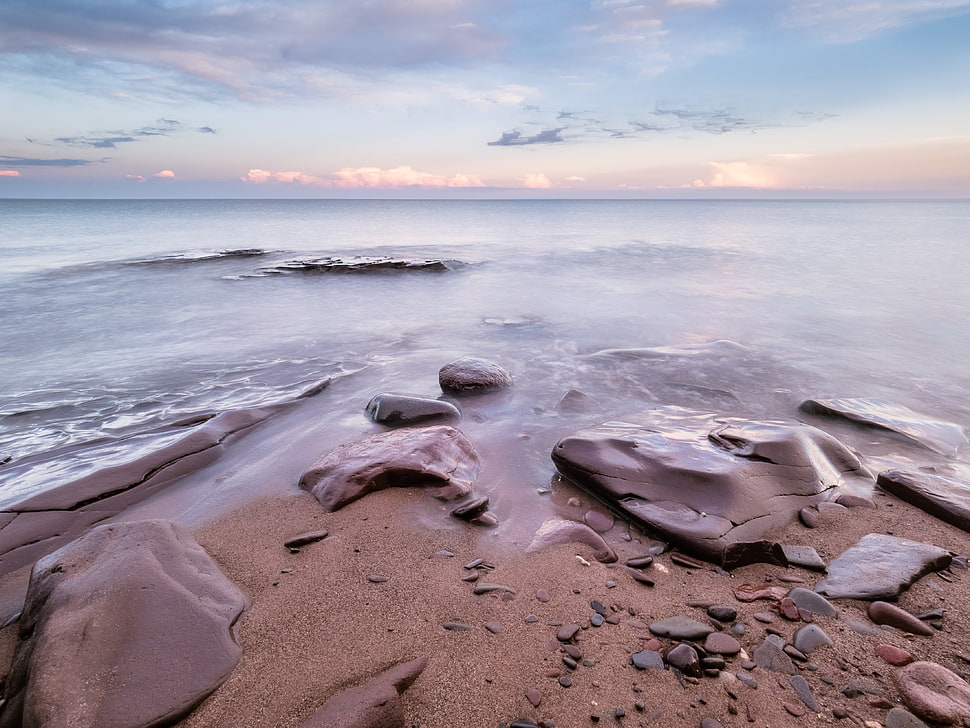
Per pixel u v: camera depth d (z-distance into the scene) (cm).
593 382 701
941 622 257
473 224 5053
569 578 296
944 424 540
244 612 263
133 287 1520
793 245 2717
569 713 205
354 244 2884
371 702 200
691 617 262
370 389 678
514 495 404
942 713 199
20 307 1235
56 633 221
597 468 408
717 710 205
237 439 516
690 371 746
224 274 1767
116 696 201
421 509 375
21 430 548
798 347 874
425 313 1190
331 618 260
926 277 1625
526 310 1216
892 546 319
